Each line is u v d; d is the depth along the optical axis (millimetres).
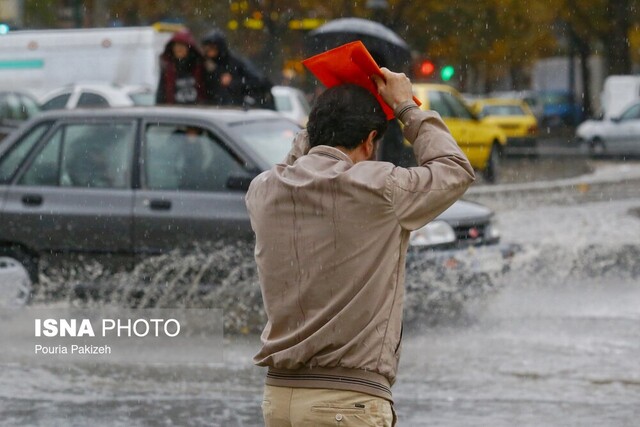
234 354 20203
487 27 101312
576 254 29641
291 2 91375
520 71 151125
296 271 8438
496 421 15828
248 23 91188
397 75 8906
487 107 85000
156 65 47219
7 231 22125
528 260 27094
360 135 8672
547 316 22969
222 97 32906
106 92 43344
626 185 54688
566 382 18047
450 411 16359
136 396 17391
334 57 8742
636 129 78062
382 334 8375
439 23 99562
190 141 21844
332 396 8312
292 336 8438
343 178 8367
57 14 101000
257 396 17484
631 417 16062
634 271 27922
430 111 8867
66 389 17812
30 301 22062
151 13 98562
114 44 47344
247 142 21672
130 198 21609
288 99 53812
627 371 18766
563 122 125312
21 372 18812
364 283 8352
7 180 22469
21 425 15719
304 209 8445
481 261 21484
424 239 21125
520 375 18469
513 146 82125
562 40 128750
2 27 49062
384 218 8391
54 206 21969
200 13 94938
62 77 48094
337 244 8352
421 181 8492
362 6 89125
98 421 15984
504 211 41750
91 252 21703
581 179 59250
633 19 99625
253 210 8727
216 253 21047
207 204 21156
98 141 22312
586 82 112562
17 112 45438
